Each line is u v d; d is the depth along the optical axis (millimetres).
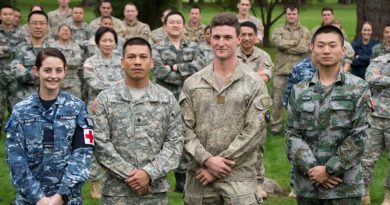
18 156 4652
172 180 8125
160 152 4965
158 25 18125
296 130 5035
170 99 5059
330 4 50219
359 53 11664
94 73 7770
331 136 4898
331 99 4891
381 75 7090
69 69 9719
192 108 5102
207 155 4957
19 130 4680
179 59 8250
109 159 4898
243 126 5027
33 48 8422
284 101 7422
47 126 4719
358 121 4844
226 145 5016
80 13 11680
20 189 4648
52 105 4758
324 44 4891
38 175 4703
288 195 7629
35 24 8383
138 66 4941
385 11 14641
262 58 7848
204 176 4980
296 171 5078
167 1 17969
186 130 5094
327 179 4867
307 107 4941
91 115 4980
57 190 4723
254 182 5102
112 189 4949
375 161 7254
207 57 8078
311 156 4898
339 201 4926
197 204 5090
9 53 10117
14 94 10039
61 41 9703
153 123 4973
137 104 4977
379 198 7609
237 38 5051
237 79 5027
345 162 4824
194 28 11406
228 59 5035
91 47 10641
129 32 11992
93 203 7223
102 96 5004
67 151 4746
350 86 4875
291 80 7316
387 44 9266
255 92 5016
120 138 4953
